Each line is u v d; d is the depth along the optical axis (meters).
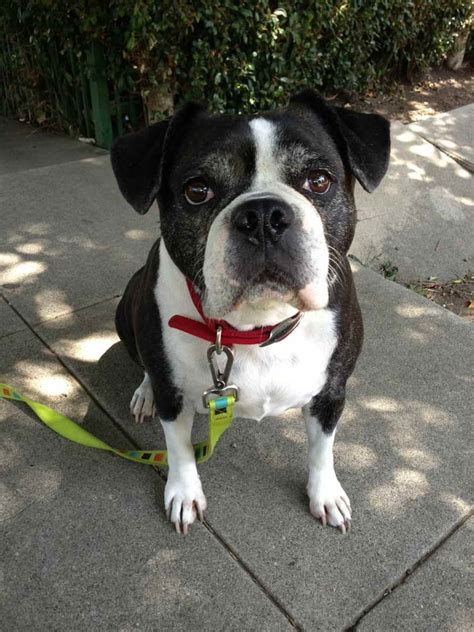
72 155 1.37
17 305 0.81
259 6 1.29
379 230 1.20
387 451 0.60
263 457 0.59
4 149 1.43
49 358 0.72
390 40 1.77
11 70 1.62
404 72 1.96
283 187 0.41
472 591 0.48
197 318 0.46
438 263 1.18
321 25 1.46
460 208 1.32
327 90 1.72
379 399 0.66
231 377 0.48
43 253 0.93
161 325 0.48
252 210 0.37
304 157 0.42
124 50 1.25
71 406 0.65
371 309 0.82
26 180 1.15
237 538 0.52
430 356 0.73
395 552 0.50
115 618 0.46
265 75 1.42
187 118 0.46
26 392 0.67
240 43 1.34
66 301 0.82
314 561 0.50
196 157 0.42
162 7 1.18
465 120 1.63
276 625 0.45
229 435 0.62
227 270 0.39
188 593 0.47
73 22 1.29
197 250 0.43
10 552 0.50
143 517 0.53
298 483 0.57
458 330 0.78
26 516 0.53
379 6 1.63
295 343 0.47
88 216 1.04
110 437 0.62
